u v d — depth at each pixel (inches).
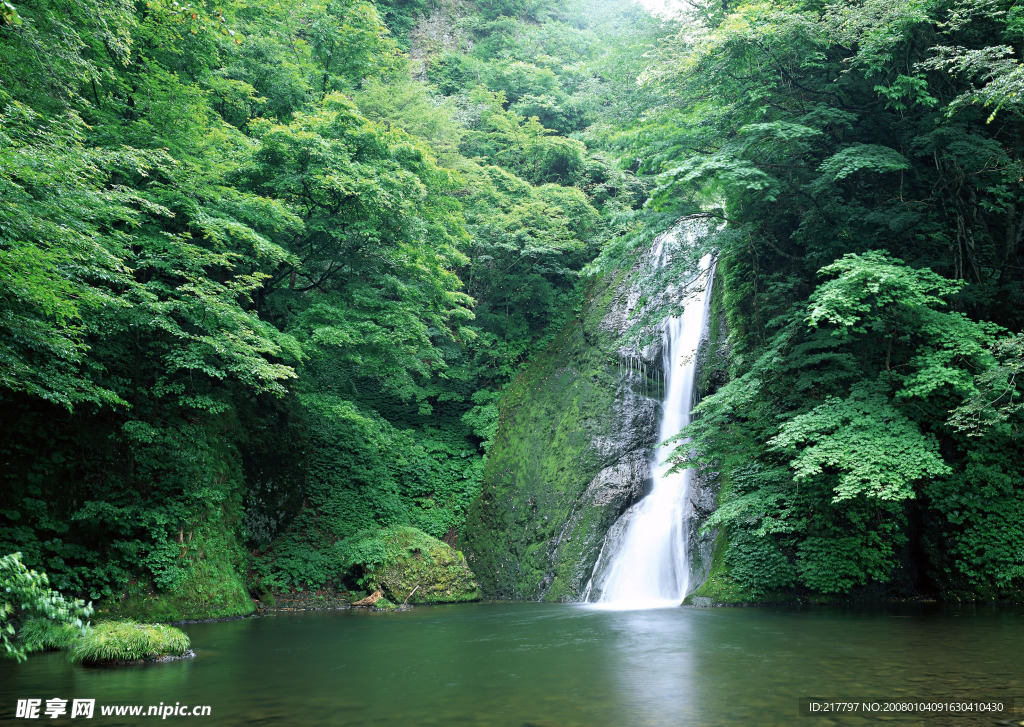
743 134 654.5
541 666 325.4
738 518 614.9
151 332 580.1
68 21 450.0
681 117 746.8
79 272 415.8
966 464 588.4
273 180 622.8
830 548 588.4
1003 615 487.5
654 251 943.7
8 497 480.1
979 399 468.8
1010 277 648.4
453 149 1090.1
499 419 916.0
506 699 255.4
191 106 561.9
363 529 740.0
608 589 677.3
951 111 507.5
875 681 274.4
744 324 743.1
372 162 663.1
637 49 1181.7
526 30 1729.8
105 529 516.4
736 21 593.9
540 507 786.2
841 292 476.7
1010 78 438.0
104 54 522.6
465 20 1708.9
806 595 587.2
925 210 647.1
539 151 1175.0
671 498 717.3
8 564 220.4
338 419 781.9
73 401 456.8
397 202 635.5
